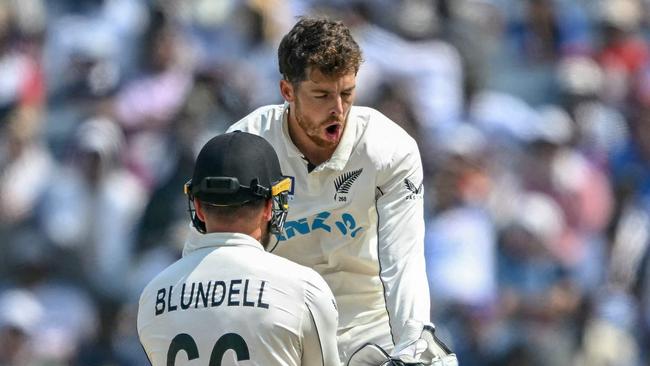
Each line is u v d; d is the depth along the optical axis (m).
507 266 38.22
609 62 45.72
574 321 37.84
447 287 36.81
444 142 39.56
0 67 43.59
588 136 42.78
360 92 39.88
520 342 36.72
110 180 40.50
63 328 38.59
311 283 15.44
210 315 15.21
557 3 46.84
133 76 42.91
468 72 42.88
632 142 43.09
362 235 17.69
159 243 38.28
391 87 38.91
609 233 40.75
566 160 40.88
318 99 16.53
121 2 45.38
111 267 39.28
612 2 47.19
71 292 39.00
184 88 41.78
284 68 16.73
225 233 15.51
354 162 17.23
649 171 42.19
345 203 17.36
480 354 36.47
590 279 39.59
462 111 42.09
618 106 44.09
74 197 40.50
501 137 41.56
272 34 43.31
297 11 44.06
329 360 15.52
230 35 43.62
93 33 44.28
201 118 39.34
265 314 15.13
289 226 17.58
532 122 42.47
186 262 15.61
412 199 17.25
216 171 15.34
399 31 42.56
